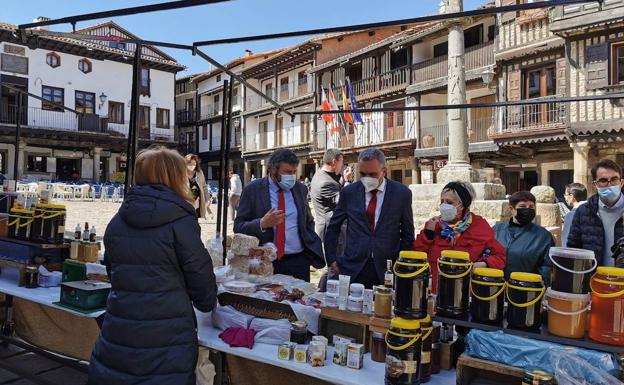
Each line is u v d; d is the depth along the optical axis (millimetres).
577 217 3438
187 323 2197
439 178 9227
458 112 9281
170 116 35156
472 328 2008
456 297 2045
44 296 3234
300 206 3730
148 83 34000
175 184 2295
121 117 32469
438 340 2178
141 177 2312
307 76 29391
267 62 30562
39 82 28875
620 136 14359
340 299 2412
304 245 3736
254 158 33844
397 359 1877
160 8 2809
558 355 1706
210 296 2303
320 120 27891
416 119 22562
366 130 25219
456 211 2732
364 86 25312
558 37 16141
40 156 29750
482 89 20250
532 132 16359
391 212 3248
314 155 27797
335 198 4504
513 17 17719
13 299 4074
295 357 2219
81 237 3633
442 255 2125
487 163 20000
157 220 2148
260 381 2617
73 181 28250
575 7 14945
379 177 3271
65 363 3367
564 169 17922
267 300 2553
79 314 2883
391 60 24391
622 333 1705
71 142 29906
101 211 17312
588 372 1644
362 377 2043
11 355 4062
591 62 15008
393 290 2320
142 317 2119
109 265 2418
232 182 13305
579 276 1817
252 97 34438
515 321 1914
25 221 3721
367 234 3285
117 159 33125
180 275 2207
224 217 4141
